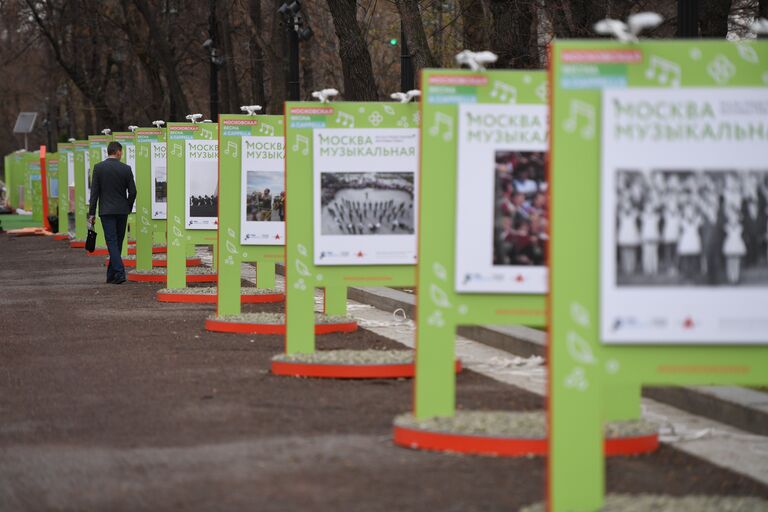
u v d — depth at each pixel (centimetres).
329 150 1742
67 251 4947
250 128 2302
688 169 882
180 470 1116
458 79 1283
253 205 2316
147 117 6712
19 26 7650
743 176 883
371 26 5588
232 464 1134
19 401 1516
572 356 879
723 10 2455
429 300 1284
